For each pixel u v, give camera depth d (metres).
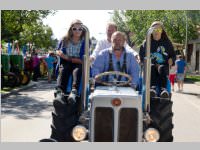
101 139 6.80
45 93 22.88
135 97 6.77
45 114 14.92
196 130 12.17
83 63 7.40
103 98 6.78
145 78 7.34
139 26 48.41
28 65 30.80
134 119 6.78
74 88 7.96
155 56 8.55
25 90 24.67
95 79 7.29
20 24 28.47
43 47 65.19
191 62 54.84
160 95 7.97
